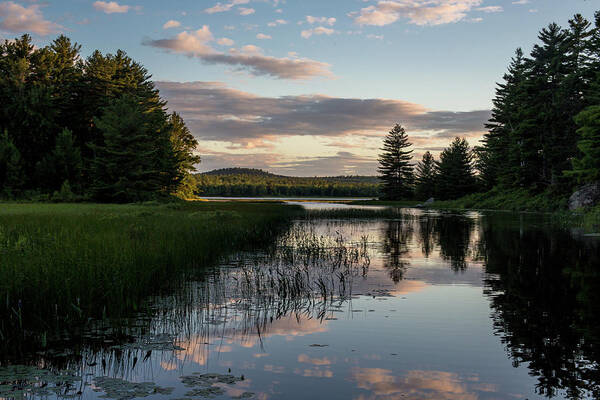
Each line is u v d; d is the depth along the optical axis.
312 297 8.97
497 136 69.06
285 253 14.89
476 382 4.86
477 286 10.09
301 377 4.95
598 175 37.09
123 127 51.56
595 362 5.46
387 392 4.56
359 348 5.95
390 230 25.44
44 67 60.50
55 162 53.22
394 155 105.94
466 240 19.94
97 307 7.58
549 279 10.88
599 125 36.78
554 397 4.45
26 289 7.34
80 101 61.53
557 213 39.12
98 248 10.62
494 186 66.88
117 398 4.34
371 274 11.67
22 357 5.48
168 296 8.83
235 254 14.54
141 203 46.97
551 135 51.47
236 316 7.51
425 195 101.69
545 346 6.02
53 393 4.44
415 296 9.09
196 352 5.75
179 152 70.75
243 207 45.97
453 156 85.62
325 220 34.38
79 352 5.68
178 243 13.41
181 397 4.38
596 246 17.14
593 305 8.29
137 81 67.88
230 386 4.67
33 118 55.59
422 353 5.76
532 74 57.00
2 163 51.28
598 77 41.66
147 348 5.86
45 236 12.01
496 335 6.53
